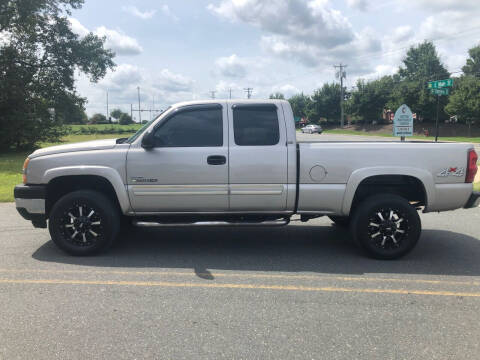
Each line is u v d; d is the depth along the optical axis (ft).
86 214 16.26
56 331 10.02
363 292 12.73
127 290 12.75
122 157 15.85
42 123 90.43
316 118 238.89
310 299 12.14
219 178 15.84
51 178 15.97
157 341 9.57
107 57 107.24
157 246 18.03
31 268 14.83
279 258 16.34
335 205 16.05
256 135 16.01
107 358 8.83
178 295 12.37
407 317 10.94
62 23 98.63
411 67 263.90
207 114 16.15
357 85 195.31
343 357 8.93
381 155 15.84
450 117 161.68
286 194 15.94
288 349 9.24
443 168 15.94
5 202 28.63
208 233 20.54
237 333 9.98
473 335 9.97
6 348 9.21
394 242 15.96
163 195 15.94
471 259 16.29
